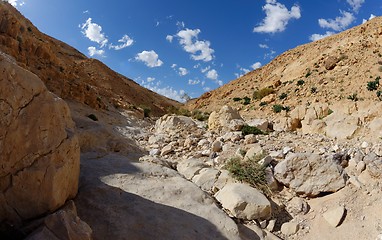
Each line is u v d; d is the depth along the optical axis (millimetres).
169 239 5035
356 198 6770
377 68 42469
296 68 60000
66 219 4039
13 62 4383
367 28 62062
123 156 8633
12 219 4254
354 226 6125
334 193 7090
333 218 6371
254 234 5941
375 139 9562
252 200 6465
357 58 47562
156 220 5387
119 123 19938
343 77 43406
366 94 36031
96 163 7516
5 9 20828
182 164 8766
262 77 73062
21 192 4297
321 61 53750
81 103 21734
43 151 4504
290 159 7633
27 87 4359
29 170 4336
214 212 6078
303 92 42562
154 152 10328
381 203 6387
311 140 10562
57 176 4559
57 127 4781
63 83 21609
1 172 4184
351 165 7781
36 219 4316
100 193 5867
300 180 7395
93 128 10219
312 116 14266
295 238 6207
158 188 6648
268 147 9656
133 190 6445
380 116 11133
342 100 34469
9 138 4168
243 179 7559
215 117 14547
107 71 54562
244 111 40500
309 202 7125
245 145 10250
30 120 4379
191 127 14680
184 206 6137
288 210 6898
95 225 5020
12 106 4180
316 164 7500
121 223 5148
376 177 7086
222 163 8828
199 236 5289
